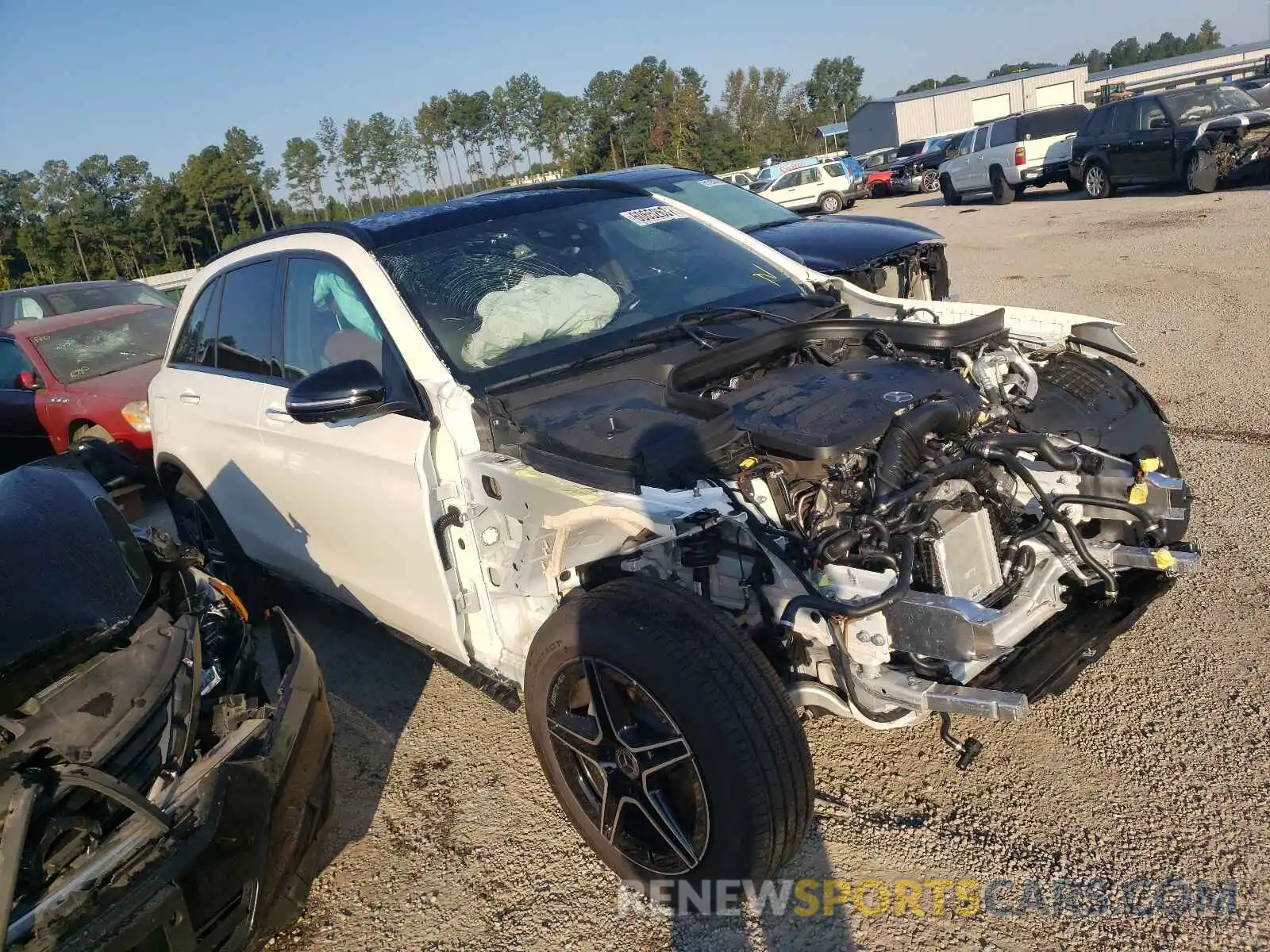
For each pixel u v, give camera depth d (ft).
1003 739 10.36
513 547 9.59
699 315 11.36
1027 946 7.79
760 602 8.11
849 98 379.76
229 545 14.89
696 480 7.94
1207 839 8.60
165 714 7.82
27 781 6.49
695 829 7.86
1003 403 10.06
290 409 9.59
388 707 12.89
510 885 9.32
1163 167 52.47
